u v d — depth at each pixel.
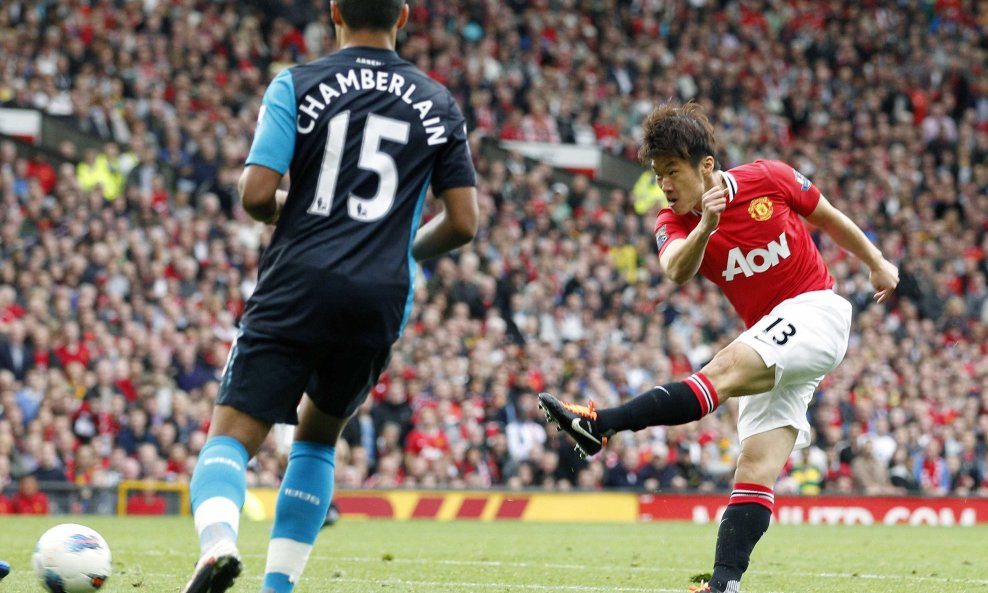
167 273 58.53
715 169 19.72
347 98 15.04
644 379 62.66
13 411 49.41
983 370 69.19
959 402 65.88
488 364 58.22
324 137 14.89
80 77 67.19
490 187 72.00
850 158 90.19
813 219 20.44
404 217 15.08
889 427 62.44
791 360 18.67
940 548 37.22
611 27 92.06
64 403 50.06
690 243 17.97
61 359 52.09
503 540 39.00
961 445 62.94
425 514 52.34
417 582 24.64
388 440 53.78
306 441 16.25
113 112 67.12
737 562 18.77
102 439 50.75
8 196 58.19
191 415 52.34
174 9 74.62
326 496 16.12
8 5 70.12
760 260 19.61
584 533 43.44
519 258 69.00
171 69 71.88
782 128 92.12
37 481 48.72
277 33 79.06
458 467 54.41
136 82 69.56
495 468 55.66
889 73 99.00
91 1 73.12
